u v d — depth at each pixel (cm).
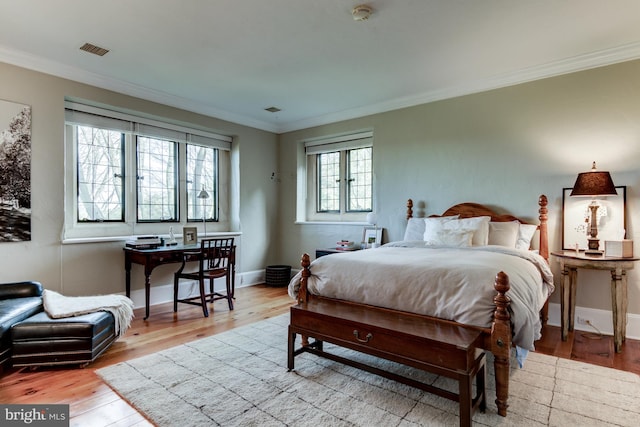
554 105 336
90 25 262
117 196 401
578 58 316
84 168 375
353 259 257
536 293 221
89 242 358
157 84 383
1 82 304
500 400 180
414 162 427
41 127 325
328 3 234
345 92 410
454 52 307
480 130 379
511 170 360
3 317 229
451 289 202
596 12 244
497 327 179
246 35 277
